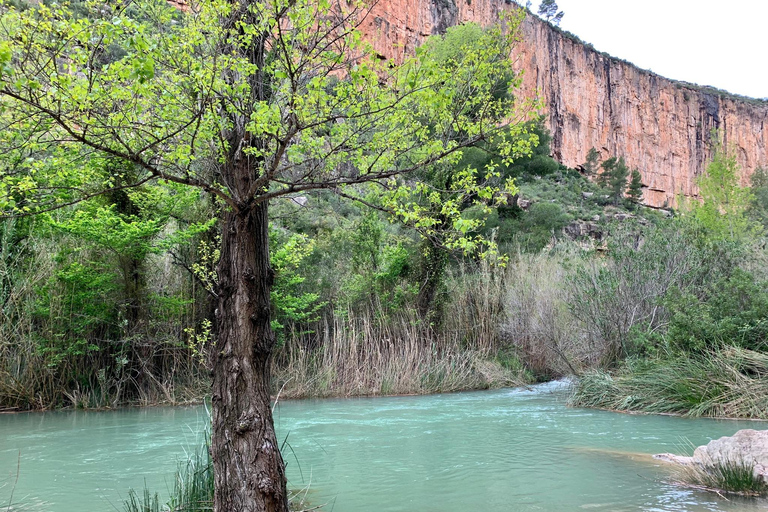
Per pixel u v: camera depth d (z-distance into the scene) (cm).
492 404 1046
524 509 418
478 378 1354
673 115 7531
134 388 1106
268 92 357
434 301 1469
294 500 451
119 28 253
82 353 1036
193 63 299
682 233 1238
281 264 1258
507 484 489
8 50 224
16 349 1027
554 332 1317
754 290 948
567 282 1255
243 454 317
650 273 1131
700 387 873
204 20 319
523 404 1042
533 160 2431
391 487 488
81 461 601
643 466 549
